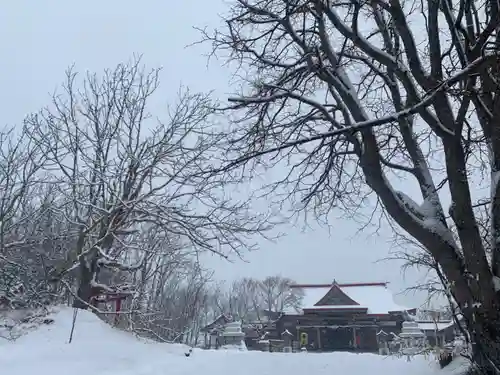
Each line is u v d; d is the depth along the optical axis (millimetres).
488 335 7426
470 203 7793
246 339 47906
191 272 33781
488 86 7797
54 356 9797
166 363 10148
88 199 18000
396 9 8523
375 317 49969
